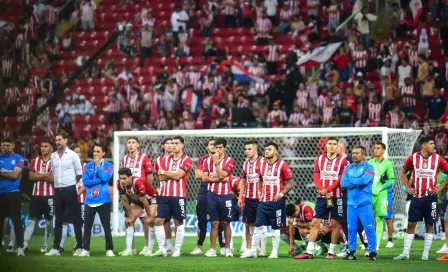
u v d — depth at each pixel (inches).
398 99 2345.0
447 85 2412.6
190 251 1450.5
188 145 1948.8
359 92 2315.5
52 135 2544.3
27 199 1764.3
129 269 1087.6
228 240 1325.0
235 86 2507.4
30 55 2859.3
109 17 3041.3
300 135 1696.6
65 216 1424.7
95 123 2642.7
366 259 1238.3
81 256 1312.7
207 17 2861.7
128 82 2645.2
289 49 2714.1
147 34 2805.1
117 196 1788.9
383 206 1466.5
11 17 3006.9
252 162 1309.1
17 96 2723.9
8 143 1343.5
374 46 2556.6
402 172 1261.1
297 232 1359.5
